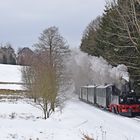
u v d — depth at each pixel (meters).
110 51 30.53
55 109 42.16
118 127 28.23
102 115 38.00
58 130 24.91
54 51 83.75
